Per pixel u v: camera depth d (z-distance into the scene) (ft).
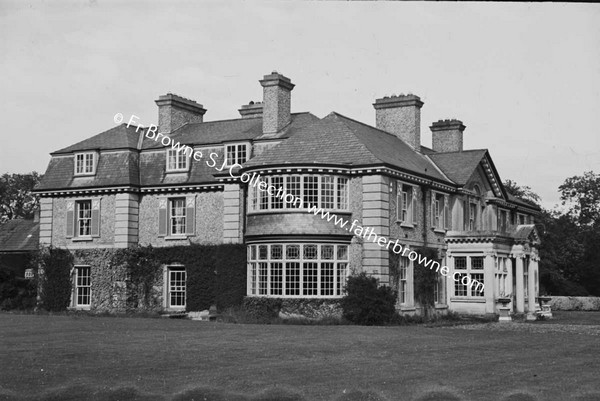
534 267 145.89
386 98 147.74
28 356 55.21
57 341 65.82
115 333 74.49
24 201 272.92
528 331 91.40
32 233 161.79
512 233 140.26
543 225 218.79
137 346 62.34
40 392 41.37
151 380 45.50
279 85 130.11
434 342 69.46
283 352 59.31
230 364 52.44
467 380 46.39
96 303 133.80
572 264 233.55
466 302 132.16
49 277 137.39
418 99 145.89
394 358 56.85
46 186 139.74
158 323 91.15
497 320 124.67
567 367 52.65
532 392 41.83
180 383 44.55
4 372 47.83
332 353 59.47
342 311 108.17
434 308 127.85
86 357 55.01
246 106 148.77
